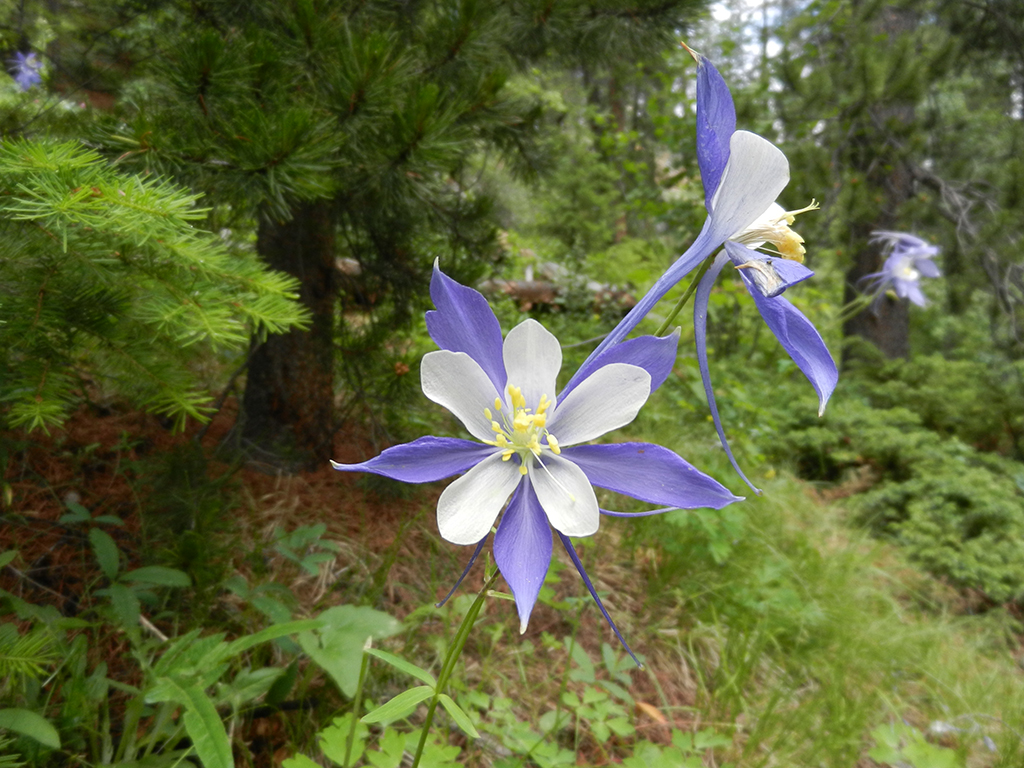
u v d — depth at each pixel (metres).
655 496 0.13
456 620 0.32
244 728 0.25
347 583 0.33
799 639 0.37
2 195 0.19
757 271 0.13
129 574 0.24
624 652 0.35
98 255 0.20
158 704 0.24
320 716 0.26
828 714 0.33
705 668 0.35
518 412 0.14
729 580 0.40
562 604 0.31
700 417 0.65
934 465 0.62
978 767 0.33
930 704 0.38
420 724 0.27
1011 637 0.49
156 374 0.21
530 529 0.13
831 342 0.88
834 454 0.68
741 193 0.13
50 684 0.23
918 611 0.49
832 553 0.50
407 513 0.40
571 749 0.29
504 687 0.31
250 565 0.32
